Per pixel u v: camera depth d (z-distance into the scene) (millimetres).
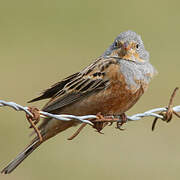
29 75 18344
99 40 20922
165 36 21062
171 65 18859
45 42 20875
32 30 21812
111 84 9766
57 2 24094
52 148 14305
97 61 10266
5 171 9438
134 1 24266
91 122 9125
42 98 10250
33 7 23703
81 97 9898
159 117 9609
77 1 24188
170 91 17141
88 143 14539
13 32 21484
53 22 22406
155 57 19375
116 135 14945
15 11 23125
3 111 16250
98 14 22953
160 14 22641
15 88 17344
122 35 10352
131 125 15484
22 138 14641
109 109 9898
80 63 19141
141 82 9992
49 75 18406
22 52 20094
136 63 10094
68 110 10039
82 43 20734
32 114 8258
